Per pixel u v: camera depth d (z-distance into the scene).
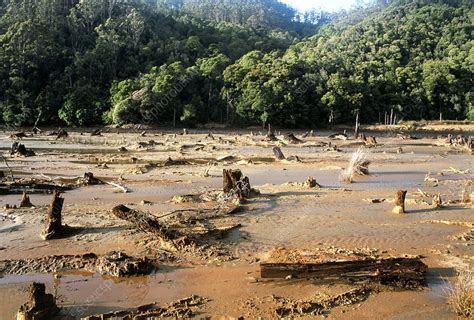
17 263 12.09
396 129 80.44
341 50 113.12
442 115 95.69
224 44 110.62
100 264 11.80
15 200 20.22
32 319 8.90
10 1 102.38
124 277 11.32
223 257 12.68
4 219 16.72
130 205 19.08
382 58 106.88
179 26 116.69
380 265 11.06
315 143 51.50
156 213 17.48
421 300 10.02
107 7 105.75
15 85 79.56
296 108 83.81
